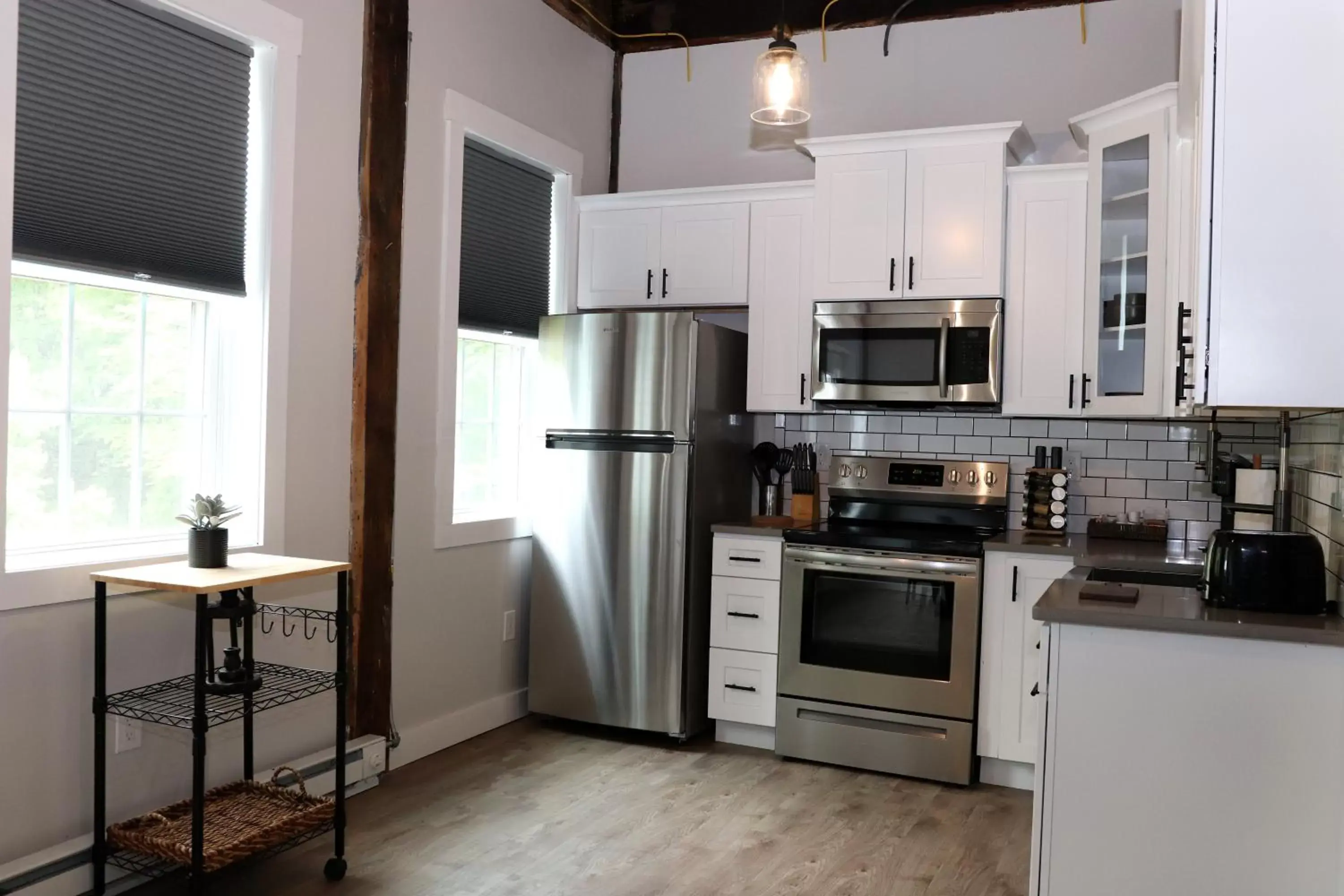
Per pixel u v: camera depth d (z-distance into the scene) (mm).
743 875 2939
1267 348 1981
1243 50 1990
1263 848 2197
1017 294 4012
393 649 3754
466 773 3744
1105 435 4215
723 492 4375
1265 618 2246
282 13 3180
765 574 4098
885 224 4133
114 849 2646
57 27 2605
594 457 4246
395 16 3643
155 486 2975
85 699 2686
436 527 3932
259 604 3148
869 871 2984
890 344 4109
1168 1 4191
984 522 4262
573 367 4305
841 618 3939
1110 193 3732
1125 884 2291
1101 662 2297
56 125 2611
